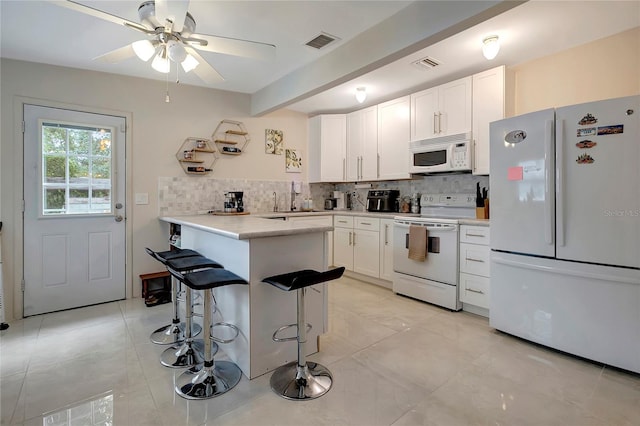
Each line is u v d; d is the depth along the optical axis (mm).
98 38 2541
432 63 3074
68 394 1794
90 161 3201
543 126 2283
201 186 3846
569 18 2322
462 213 3537
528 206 2383
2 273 2758
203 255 2588
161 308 3164
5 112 2824
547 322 2307
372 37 2467
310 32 2529
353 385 1899
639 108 1924
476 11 1867
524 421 1593
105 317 2918
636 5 2166
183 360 2133
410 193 4223
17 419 1588
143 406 1701
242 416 1638
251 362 1961
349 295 3609
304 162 4848
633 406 1704
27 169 2918
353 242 4207
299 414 1653
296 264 2145
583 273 2125
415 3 2164
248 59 3029
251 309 1951
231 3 2123
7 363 2119
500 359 2203
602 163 2049
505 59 2990
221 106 3963
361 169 4438
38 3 2078
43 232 2996
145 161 3482
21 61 2883
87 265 3209
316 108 4637
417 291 3396
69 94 3084
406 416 1634
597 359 2090
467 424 1574
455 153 3283
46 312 3014
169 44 1931
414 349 2346
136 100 3416
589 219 2105
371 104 4414
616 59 2566
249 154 4234
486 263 2854
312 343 2273
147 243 3508
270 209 4449
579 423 1578
